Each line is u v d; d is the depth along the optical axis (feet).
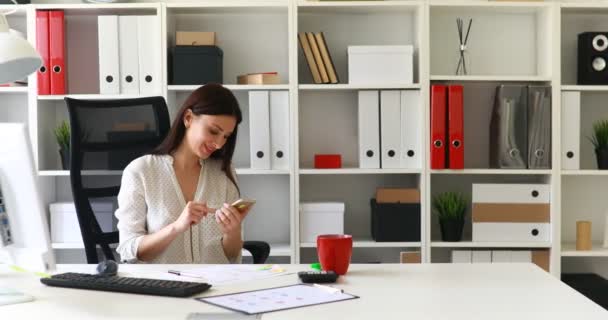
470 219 12.60
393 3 11.60
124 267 6.24
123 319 4.39
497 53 12.52
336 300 4.89
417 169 11.58
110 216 10.59
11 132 5.36
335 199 12.67
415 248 12.62
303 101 12.55
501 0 11.76
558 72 11.63
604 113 12.62
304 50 11.77
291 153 11.51
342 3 11.58
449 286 5.36
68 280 5.37
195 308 4.68
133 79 11.60
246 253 12.12
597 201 12.68
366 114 11.63
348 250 5.80
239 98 12.52
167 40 11.69
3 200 5.52
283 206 12.66
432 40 12.50
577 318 4.40
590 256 12.54
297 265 6.29
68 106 8.57
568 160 11.72
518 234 11.73
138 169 7.77
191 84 11.63
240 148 12.58
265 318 4.41
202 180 8.05
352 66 11.64
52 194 12.42
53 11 11.62
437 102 11.51
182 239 7.77
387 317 4.43
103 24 11.58
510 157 11.63
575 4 11.73
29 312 4.59
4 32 5.85
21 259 5.62
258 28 12.54
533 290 5.21
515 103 11.60
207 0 11.86
